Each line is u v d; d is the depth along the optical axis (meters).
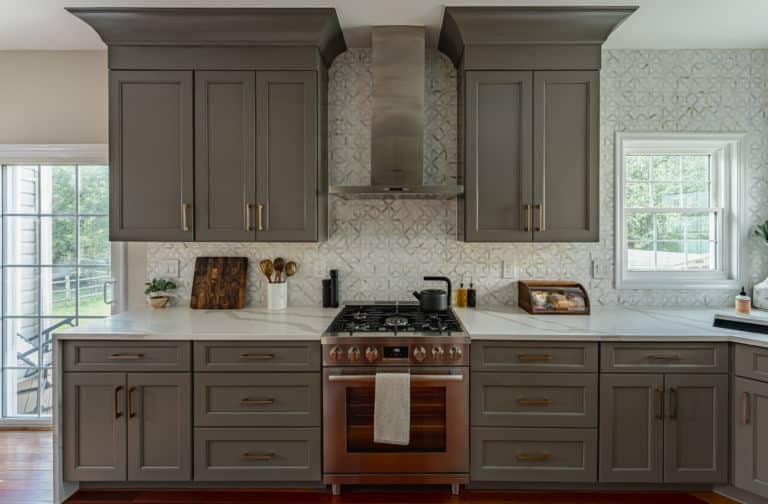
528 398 2.07
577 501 2.10
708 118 2.71
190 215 2.39
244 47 2.36
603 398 2.05
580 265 2.77
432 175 2.74
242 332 2.08
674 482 2.06
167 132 2.38
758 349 1.95
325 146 2.62
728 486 2.12
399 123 2.40
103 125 2.75
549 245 2.77
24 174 2.86
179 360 2.07
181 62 2.37
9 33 2.52
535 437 2.07
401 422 1.96
